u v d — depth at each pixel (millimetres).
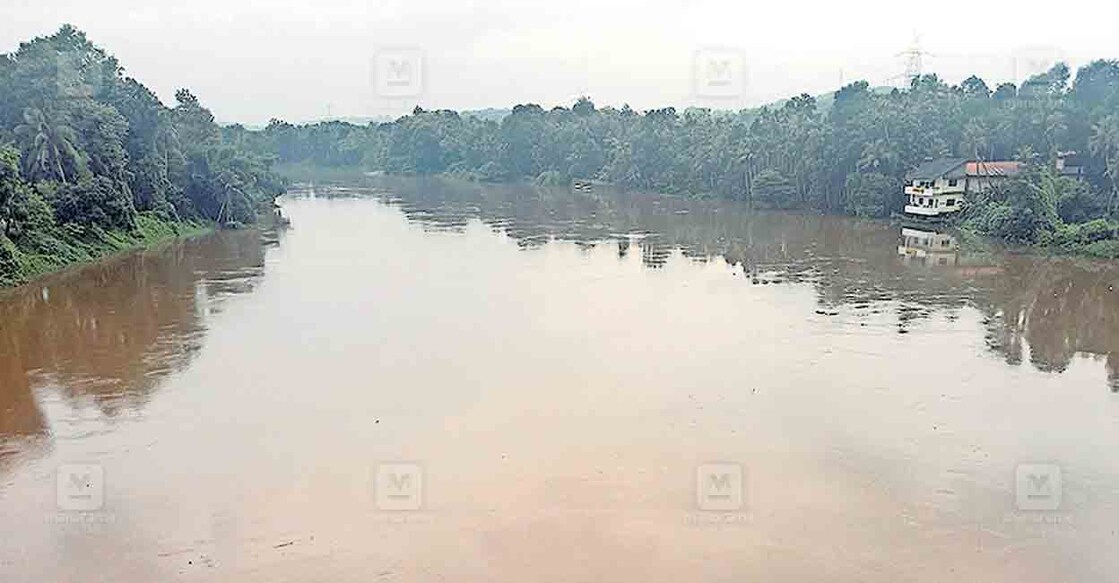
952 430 24125
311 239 61938
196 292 42656
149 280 45938
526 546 18188
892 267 49125
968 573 17234
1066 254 52750
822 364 29984
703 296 41219
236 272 48344
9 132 55812
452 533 18719
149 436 23922
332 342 32969
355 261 51844
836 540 18406
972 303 39469
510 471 21562
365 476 21344
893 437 23641
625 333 34125
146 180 62875
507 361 30391
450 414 25328
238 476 21438
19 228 47594
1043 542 18391
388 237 62562
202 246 58688
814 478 21203
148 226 60719
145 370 29672
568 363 30141
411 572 17297
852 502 20031
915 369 29422
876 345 32312
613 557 17766
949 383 28000
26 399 26859
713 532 18672
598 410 25609
